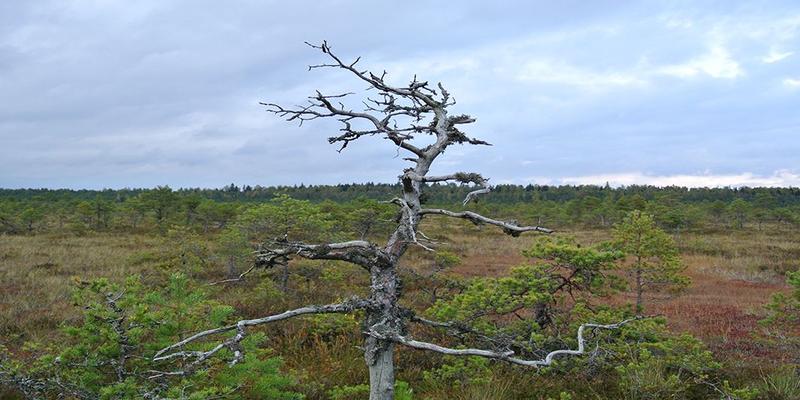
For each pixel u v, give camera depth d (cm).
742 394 680
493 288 780
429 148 478
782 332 927
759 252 2792
